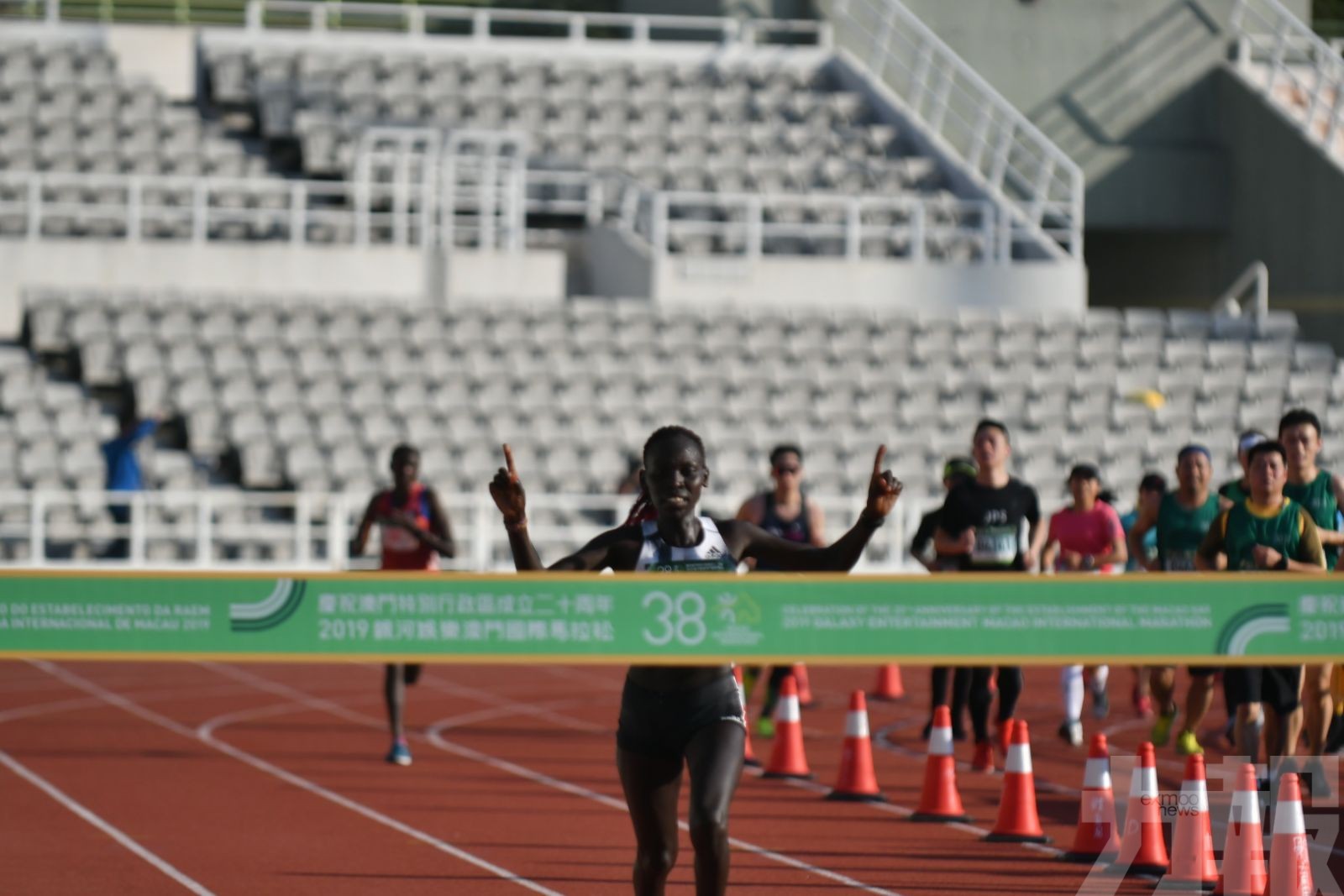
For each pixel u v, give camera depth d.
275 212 103.50
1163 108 130.00
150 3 135.25
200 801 41.06
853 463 94.31
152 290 99.50
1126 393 101.00
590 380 97.06
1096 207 127.69
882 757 48.94
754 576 24.00
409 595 24.05
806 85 129.25
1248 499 38.31
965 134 128.75
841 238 113.50
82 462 90.12
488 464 92.00
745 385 98.25
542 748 50.25
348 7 127.81
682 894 31.25
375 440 92.31
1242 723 37.09
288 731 53.50
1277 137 122.31
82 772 45.19
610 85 126.38
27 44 123.12
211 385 94.12
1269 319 106.75
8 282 100.44
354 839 36.72
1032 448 96.50
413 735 52.94
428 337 98.25
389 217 108.94
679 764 23.95
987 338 103.44
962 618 24.50
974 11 129.50
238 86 123.00
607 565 24.39
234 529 84.81
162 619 24.09
